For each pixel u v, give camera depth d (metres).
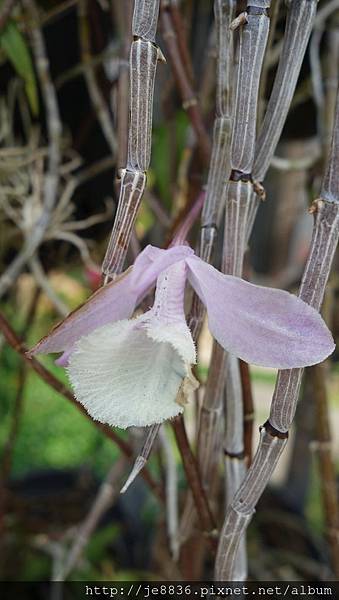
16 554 0.29
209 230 0.11
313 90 0.18
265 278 0.65
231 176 0.09
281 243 0.63
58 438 0.46
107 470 0.38
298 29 0.09
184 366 0.10
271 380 0.55
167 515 0.17
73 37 0.20
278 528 0.31
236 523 0.11
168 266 0.10
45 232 0.19
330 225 0.09
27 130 0.21
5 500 0.23
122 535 0.31
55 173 0.18
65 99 0.21
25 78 0.17
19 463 0.43
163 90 0.19
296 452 0.33
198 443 0.12
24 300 0.29
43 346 0.10
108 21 0.20
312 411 0.30
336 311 0.21
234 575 0.12
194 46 0.21
